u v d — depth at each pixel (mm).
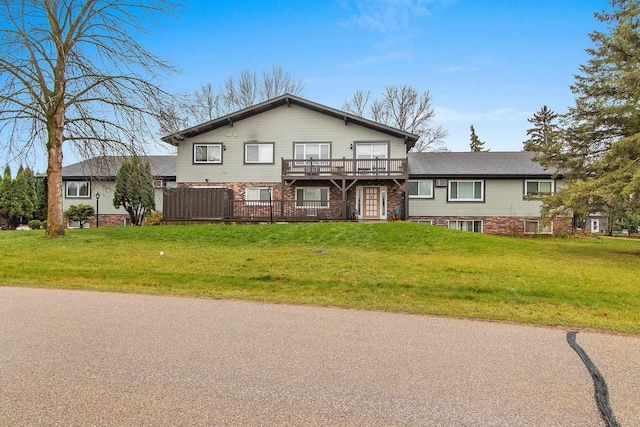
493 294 7480
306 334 5039
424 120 46344
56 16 14297
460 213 24641
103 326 5266
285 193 23703
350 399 3312
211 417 2994
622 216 13695
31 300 6734
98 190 27234
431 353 4438
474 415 3094
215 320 5617
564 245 16812
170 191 21828
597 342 4910
